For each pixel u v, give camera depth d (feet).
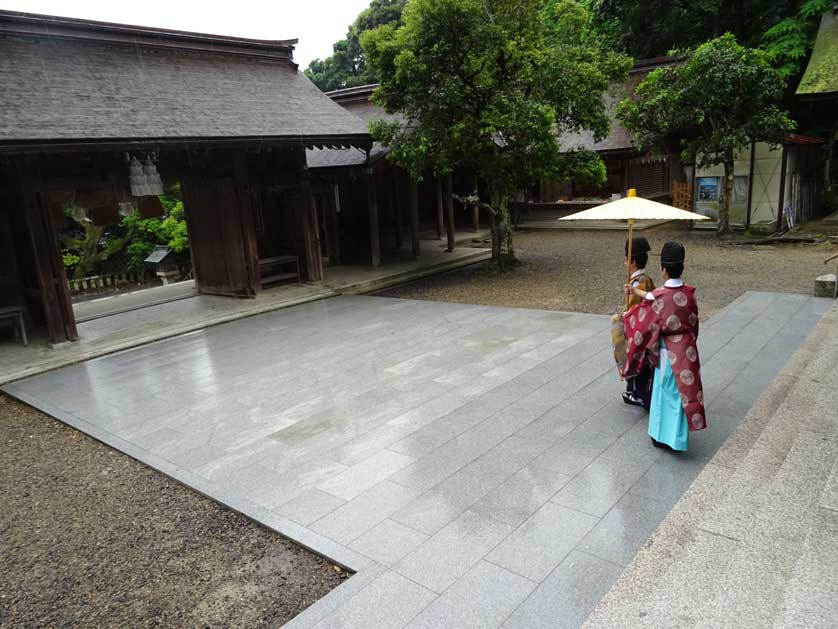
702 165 49.26
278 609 10.43
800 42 59.16
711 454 14.02
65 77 29.99
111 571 11.98
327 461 15.26
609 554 10.64
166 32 36.04
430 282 41.06
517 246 55.06
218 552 12.23
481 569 10.50
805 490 9.71
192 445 17.15
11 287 31.22
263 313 34.55
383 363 23.13
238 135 31.37
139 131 28.07
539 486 13.12
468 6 33.58
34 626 10.53
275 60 42.73
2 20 29.40
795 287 31.14
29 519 14.23
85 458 17.31
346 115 40.73
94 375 24.99
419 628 9.23
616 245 51.34
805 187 55.67
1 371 25.73
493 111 34.30
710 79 43.04
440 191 57.98
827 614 6.73
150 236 73.46
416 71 34.88
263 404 19.86
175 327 31.42
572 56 37.14
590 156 38.78
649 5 69.21
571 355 22.20
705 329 23.99
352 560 11.16
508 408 17.65
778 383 16.74
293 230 41.11
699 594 7.84
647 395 16.56
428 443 15.75
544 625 9.07
